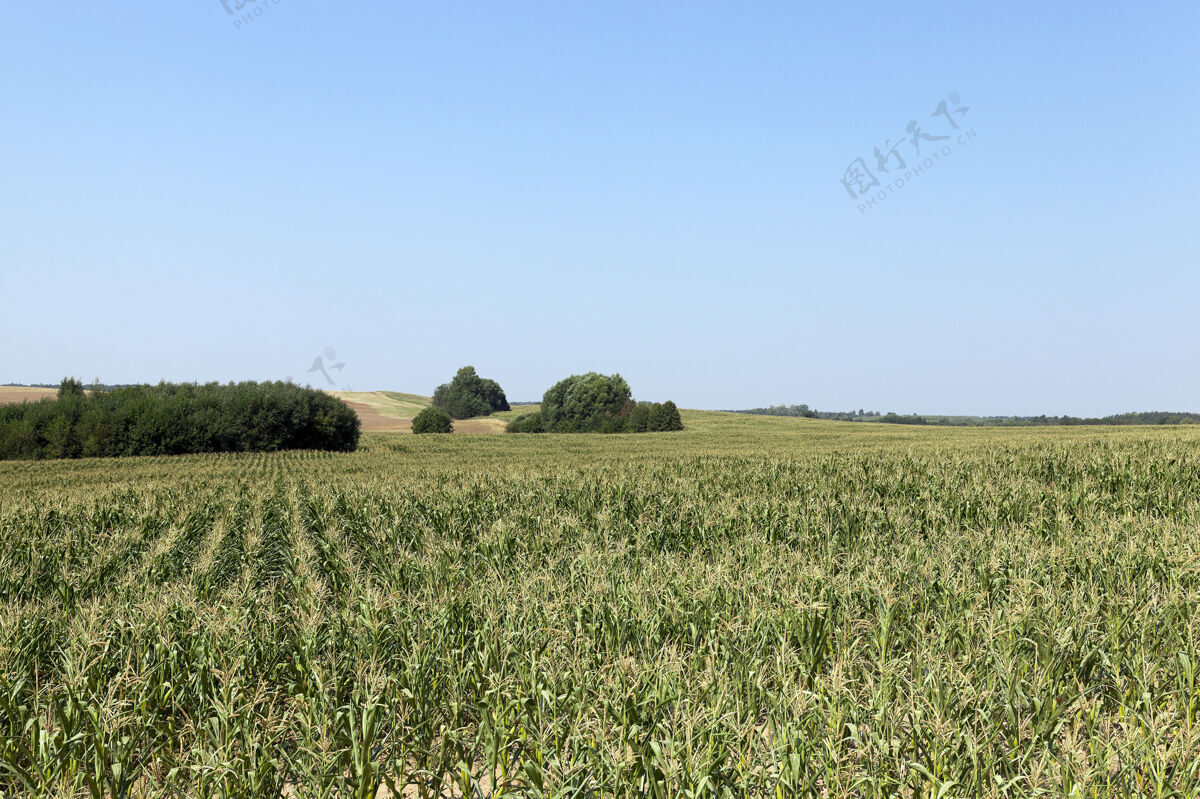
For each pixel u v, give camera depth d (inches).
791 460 1103.0
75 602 401.1
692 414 5866.1
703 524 587.5
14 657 277.4
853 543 509.4
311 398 3105.3
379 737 233.1
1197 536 385.4
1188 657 239.1
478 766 238.1
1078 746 193.8
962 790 183.6
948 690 212.2
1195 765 179.8
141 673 256.2
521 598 323.6
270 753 216.8
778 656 247.8
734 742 197.6
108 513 724.7
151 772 219.1
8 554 543.2
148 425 2805.1
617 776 192.5
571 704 227.6
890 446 1732.3
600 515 592.1
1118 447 986.1
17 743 231.6
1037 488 679.1
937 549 426.9
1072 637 257.4
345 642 291.3
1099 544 390.6
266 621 321.4
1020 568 350.9
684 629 300.8
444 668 261.3
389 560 486.0
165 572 489.4
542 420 5433.1
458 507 699.4
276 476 1465.3
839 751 196.7
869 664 268.5
